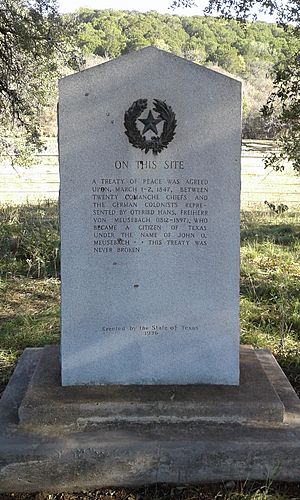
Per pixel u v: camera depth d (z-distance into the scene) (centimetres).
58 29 1095
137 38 2559
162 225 372
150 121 360
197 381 387
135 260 375
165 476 330
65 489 328
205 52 2997
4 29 1080
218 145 364
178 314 381
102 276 375
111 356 383
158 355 385
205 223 373
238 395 367
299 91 838
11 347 527
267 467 332
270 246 930
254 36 3062
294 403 383
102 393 368
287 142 907
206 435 341
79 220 368
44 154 2753
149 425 351
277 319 588
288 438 337
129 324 381
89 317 378
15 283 734
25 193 1741
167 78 357
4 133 1239
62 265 372
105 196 367
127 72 355
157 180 367
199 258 376
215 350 385
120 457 327
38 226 999
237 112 361
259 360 438
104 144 361
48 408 349
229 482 331
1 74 1140
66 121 358
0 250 853
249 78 2977
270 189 1991
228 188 369
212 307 381
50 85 1188
